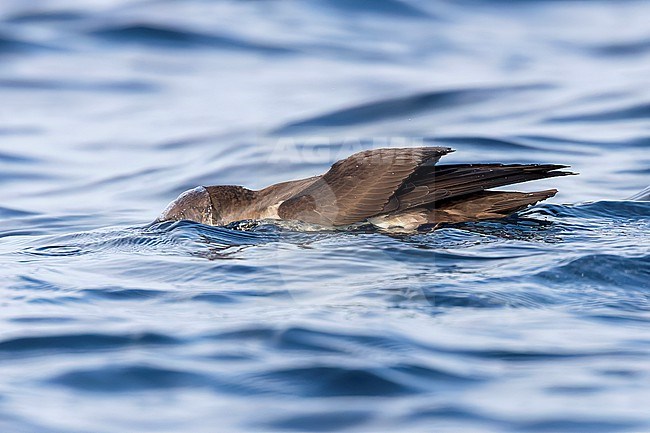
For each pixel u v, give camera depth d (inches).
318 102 840.9
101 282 442.6
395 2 1140.5
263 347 359.6
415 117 803.4
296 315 388.5
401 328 375.6
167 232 519.5
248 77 938.1
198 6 1145.4
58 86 940.6
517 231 504.7
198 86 925.2
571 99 844.6
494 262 450.3
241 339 366.9
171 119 844.6
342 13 1125.7
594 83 888.3
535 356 352.8
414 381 332.5
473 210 530.3
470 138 741.3
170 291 426.6
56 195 689.6
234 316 391.5
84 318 394.0
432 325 380.2
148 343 365.7
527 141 742.5
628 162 698.8
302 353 352.8
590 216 541.0
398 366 341.7
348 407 315.3
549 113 809.5
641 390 325.7
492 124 783.7
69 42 1045.8
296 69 957.2
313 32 1066.1
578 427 302.7
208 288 427.2
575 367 343.3
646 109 807.1
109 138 811.4
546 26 1091.3
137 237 517.7
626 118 793.6
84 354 356.8
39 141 807.7
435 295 408.2
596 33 1061.8
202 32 1058.7
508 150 724.7
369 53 999.6
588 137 754.2
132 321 388.5
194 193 542.9
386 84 888.3
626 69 933.2
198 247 491.5
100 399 322.7
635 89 858.8
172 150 774.5
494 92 863.7
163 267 460.8
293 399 321.4
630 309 402.6
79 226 606.2
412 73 928.3
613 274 437.1
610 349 359.3
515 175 527.8
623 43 1020.5
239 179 685.3
